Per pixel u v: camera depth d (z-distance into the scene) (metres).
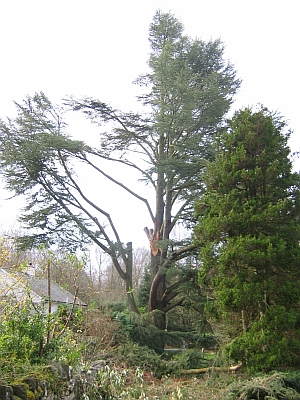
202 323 16.58
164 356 16.47
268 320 11.08
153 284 18.81
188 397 9.48
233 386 9.35
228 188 13.09
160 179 18.41
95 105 17.89
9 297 6.33
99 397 6.46
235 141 13.48
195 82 19.52
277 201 12.63
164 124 17.45
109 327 14.30
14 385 4.56
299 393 9.20
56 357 6.15
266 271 11.72
